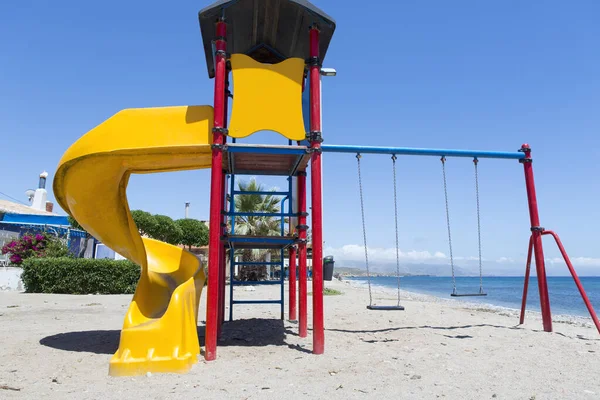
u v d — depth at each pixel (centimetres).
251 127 500
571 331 704
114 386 353
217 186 478
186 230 2744
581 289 646
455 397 337
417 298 1917
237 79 510
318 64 535
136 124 496
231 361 447
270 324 730
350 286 2812
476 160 712
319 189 514
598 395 350
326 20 537
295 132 514
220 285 633
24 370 405
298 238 604
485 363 459
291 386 357
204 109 509
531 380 393
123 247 584
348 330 685
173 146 486
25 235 1772
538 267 698
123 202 557
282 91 519
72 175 504
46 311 885
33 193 2836
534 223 705
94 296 1298
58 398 321
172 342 412
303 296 620
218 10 511
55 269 1416
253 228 2377
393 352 509
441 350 526
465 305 1554
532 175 718
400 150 679
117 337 579
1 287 1525
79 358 454
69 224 2081
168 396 326
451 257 683
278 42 648
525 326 747
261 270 2419
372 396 334
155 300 565
